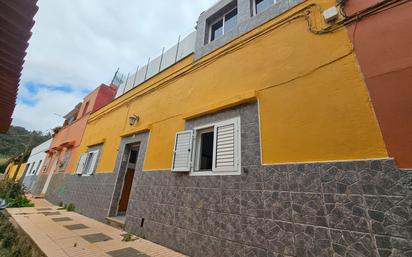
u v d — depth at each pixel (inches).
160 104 259.6
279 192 121.2
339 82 120.3
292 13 161.0
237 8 225.9
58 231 197.5
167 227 174.2
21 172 909.8
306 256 101.0
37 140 1074.1
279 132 135.3
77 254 141.2
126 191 286.5
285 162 125.2
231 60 194.4
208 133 194.7
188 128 204.2
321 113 121.4
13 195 415.8
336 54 127.0
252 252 119.2
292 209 113.0
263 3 205.3
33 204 378.3
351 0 131.0
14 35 91.1
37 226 210.8
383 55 108.0
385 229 85.7
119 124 331.0
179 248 157.1
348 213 96.1
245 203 133.3
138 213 210.4
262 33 176.9
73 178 383.9
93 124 421.4
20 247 173.3
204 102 200.5
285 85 144.8
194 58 242.5
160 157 218.7
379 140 97.7
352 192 98.0
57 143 600.4
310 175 113.2
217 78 199.3
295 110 133.3
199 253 143.3
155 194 201.9
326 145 113.3
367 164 97.7
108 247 160.7
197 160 184.5
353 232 92.5
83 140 429.1
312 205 107.3
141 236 193.0
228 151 157.5
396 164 90.3
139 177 234.1
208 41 248.2
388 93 100.9
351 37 123.7
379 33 113.3
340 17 132.8
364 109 106.7
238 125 159.6
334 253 94.3
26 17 84.4
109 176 292.4
